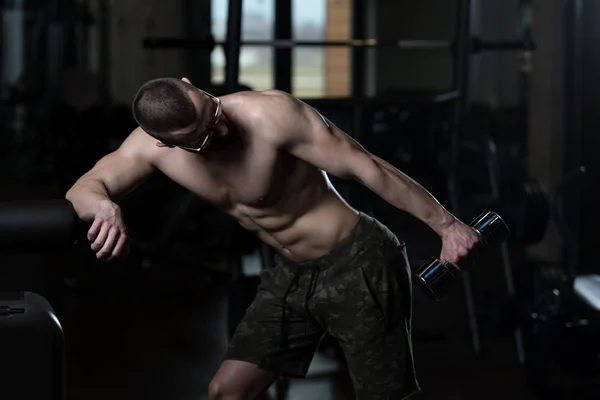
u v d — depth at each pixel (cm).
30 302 168
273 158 213
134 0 793
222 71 837
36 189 791
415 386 238
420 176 639
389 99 412
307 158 213
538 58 557
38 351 165
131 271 565
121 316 473
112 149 629
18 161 822
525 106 585
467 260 217
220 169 217
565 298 391
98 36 782
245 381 241
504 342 423
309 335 244
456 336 431
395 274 232
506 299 462
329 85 941
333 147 211
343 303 230
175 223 570
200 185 222
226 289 524
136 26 794
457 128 434
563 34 523
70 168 628
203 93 200
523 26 571
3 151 823
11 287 526
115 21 788
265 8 894
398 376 232
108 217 194
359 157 211
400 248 238
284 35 573
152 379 375
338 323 233
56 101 776
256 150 212
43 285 532
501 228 225
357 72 896
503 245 444
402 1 878
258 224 230
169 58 802
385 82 895
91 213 196
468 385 368
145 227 631
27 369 165
